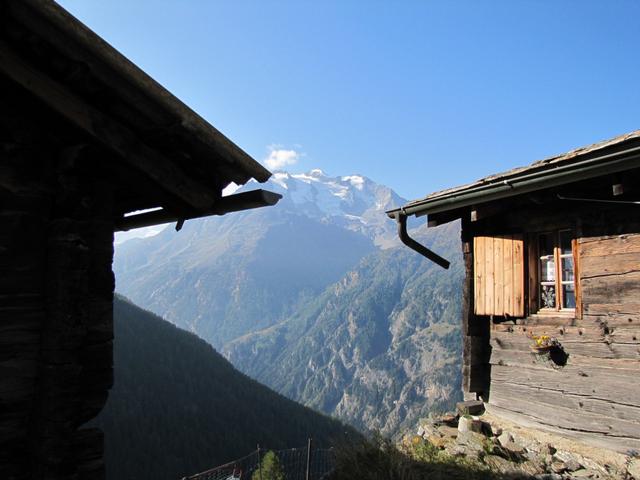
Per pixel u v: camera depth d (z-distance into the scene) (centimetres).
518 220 730
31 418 290
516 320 727
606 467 564
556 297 684
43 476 279
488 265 768
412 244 786
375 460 656
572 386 634
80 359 302
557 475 573
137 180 346
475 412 764
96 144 310
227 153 320
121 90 287
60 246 296
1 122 292
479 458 640
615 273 592
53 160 310
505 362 740
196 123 302
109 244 326
